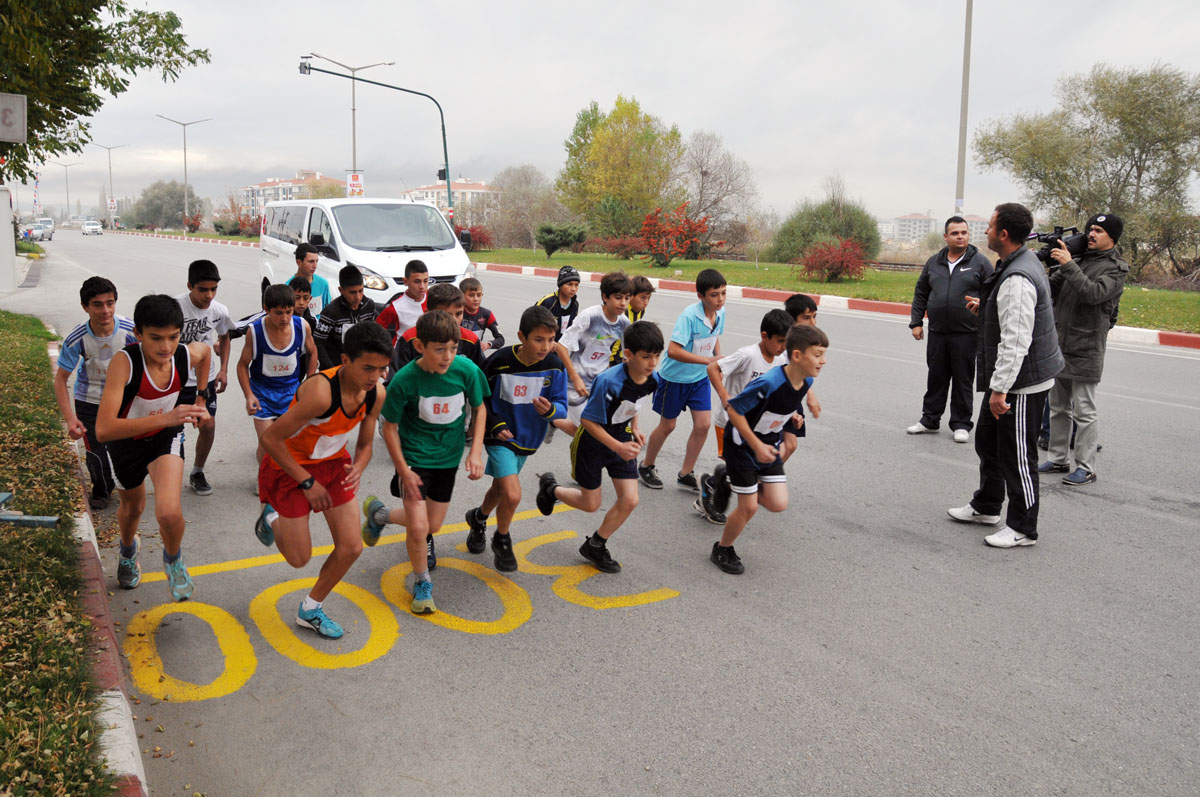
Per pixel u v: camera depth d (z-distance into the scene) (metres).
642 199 40.31
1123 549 5.14
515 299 18.64
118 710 3.00
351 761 3.05
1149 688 3.62
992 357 5.26
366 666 3.71
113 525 5.12
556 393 4.69
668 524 5.58
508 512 4.67
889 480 6.48
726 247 37.16
